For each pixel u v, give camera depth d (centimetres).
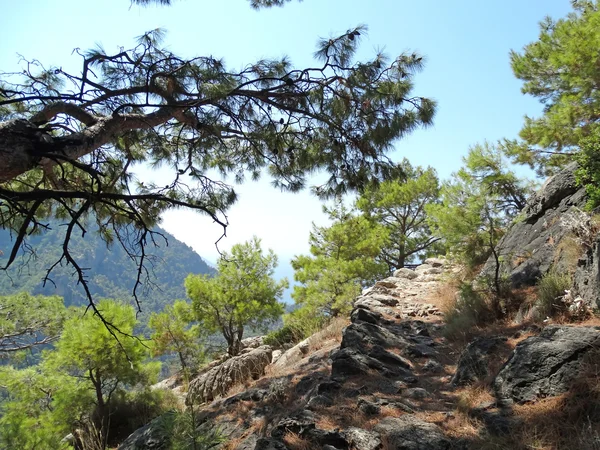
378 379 547
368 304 1038
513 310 704
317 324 1241
